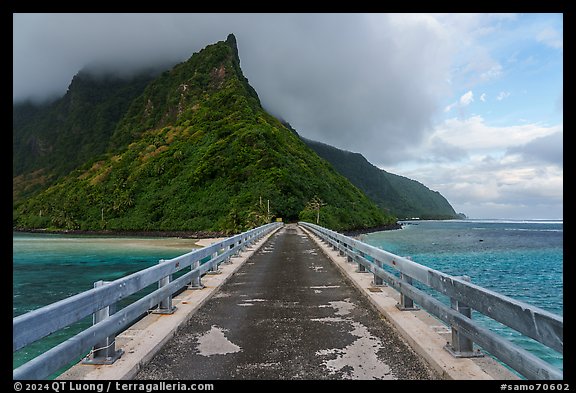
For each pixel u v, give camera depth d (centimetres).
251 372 411
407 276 610
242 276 1041
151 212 11206
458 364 394
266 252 1738
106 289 402
